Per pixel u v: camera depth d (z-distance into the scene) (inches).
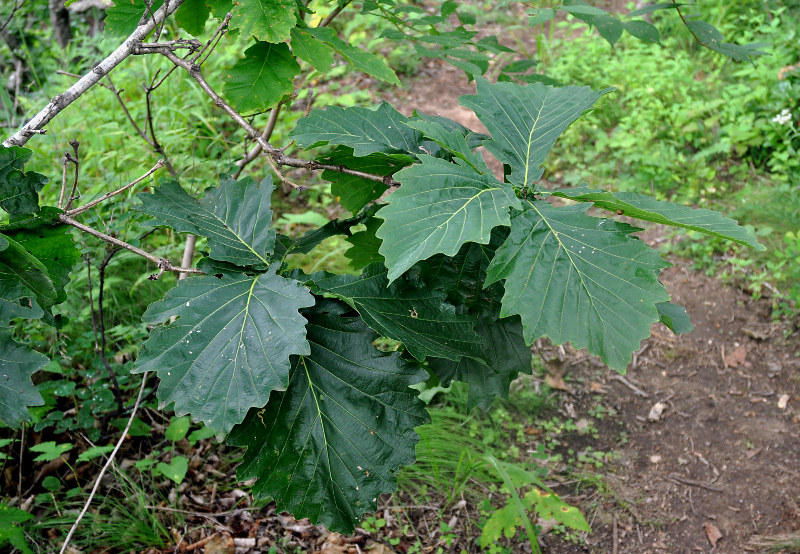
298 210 215.0
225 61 243.1
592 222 62.3
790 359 182.4
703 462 159.3
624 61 278.4
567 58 281.6
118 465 140.9
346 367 69.1
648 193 232.5
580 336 58.1
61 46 291.4
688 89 266.5
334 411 67.7
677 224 60.7
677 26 300.2
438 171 63.9
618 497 151.0
